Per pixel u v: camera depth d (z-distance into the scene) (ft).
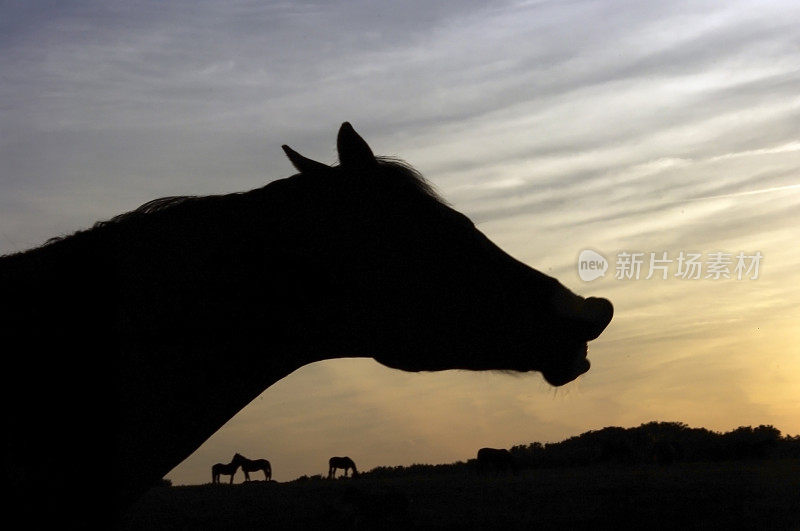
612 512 33.35
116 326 7.85
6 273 8.02
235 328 7.98
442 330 7.90
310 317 8.02
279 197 8.21
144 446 7.71
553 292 8.01
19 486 7.23
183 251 8.11
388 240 7.94
